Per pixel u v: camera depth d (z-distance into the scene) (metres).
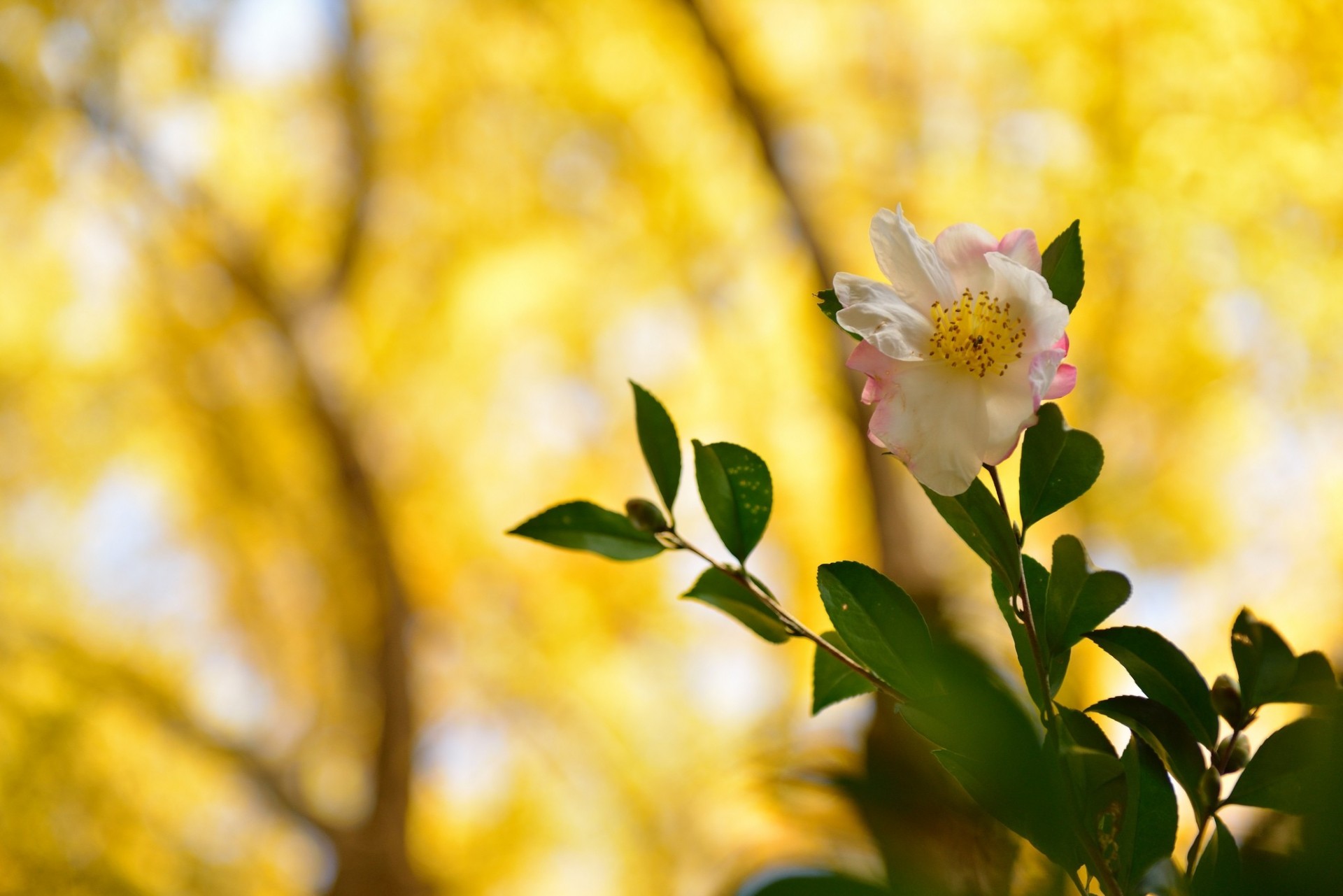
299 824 6.48
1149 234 4.75
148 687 6.43
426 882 6.64
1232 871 0.86
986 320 0.89
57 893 5.75
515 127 6.69
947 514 0.89
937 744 0.83
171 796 6.74
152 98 6.38
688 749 6.35
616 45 6.31
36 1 5.89
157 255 6.62
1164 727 0.88
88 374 6.79
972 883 0.81
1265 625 0.87
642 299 6.88
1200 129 4.65
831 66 5.92
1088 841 0.86
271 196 6.95
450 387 7.31
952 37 5.41
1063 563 0.89
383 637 6.78
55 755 6.01
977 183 5.22
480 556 7.26
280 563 7.25
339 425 6.67
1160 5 4.72
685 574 6.80
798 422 6.29
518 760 7.12
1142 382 5.04
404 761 6.68
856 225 5.81
